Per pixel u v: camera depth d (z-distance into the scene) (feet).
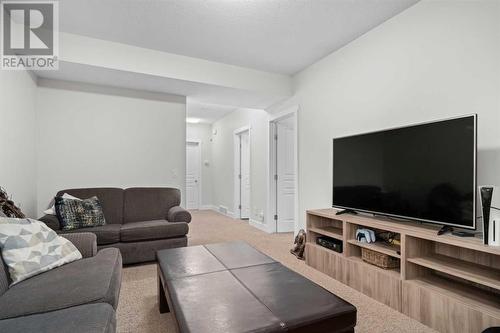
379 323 6.04
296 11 8.27
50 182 11.48
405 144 7.23
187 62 11.51
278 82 13.43
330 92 11.13
